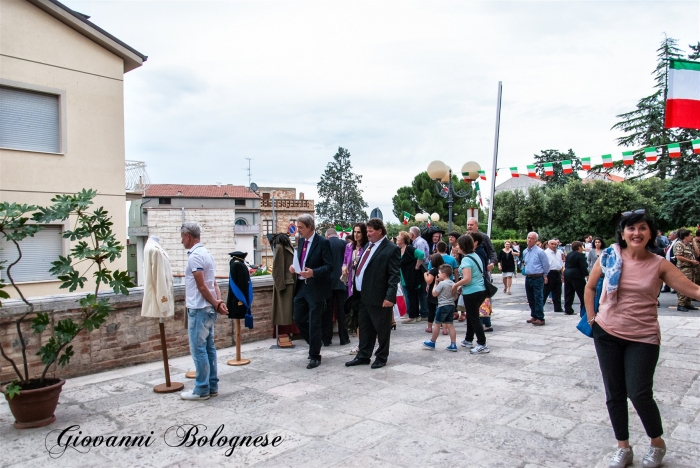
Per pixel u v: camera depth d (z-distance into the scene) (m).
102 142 14.48
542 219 36.03
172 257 30.69
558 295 12.38
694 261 11.75
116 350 6.87
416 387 5.79
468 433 4.35
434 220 25.56
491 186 15.15
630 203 32.03
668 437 4.19
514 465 3.72
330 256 6.98
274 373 6.55
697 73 7.99
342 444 4.16
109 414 5.04
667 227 31.72
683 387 5.60
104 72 14.55
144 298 5.80
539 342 8.34
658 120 33.91
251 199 54.56
